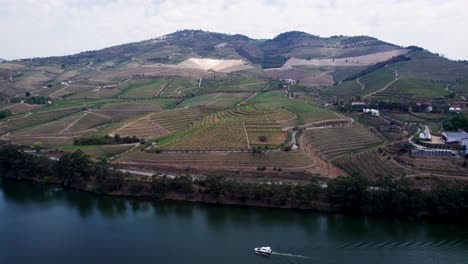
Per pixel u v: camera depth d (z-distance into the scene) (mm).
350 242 176000
